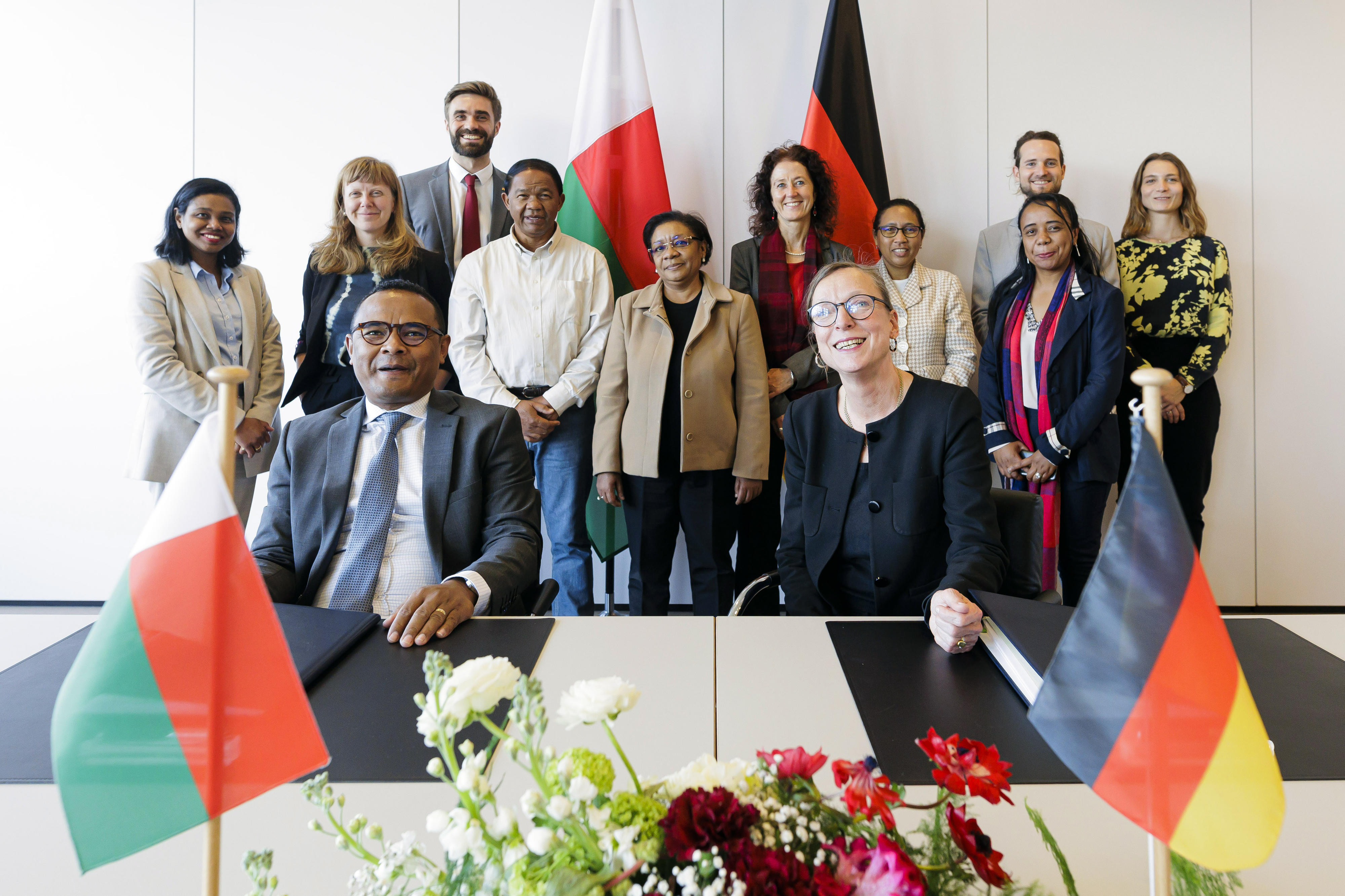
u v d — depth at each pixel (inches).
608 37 126.9
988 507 63.7
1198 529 132.0
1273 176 136.3
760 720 38.9
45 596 142.3
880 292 65.2
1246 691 20.0
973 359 123.6
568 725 20.6
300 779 33.9
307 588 66.0
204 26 136.9
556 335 119.9
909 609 66.8
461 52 137.7
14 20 136.2
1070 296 113.2
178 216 112.3
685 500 117.6
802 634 51.0
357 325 67.1
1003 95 137.5
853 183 128.0
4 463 141.1
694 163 139.6
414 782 33.5
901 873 16.6
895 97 138.1
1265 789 19.6
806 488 69.7
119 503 141.3
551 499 123.5
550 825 18.0
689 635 50.9
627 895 17.2
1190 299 127.2
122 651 20.3
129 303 111.5
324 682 43.7
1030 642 43.7
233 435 20.7
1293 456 139.1
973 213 138.9
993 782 22.0
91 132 137.5
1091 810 31.2
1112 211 138.4
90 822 20.1
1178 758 20.0
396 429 67.9
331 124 138.3
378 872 20.6
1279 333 137.9
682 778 20.7
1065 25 136.4
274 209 138.9
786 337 125.6
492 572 58.8
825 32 128.2
